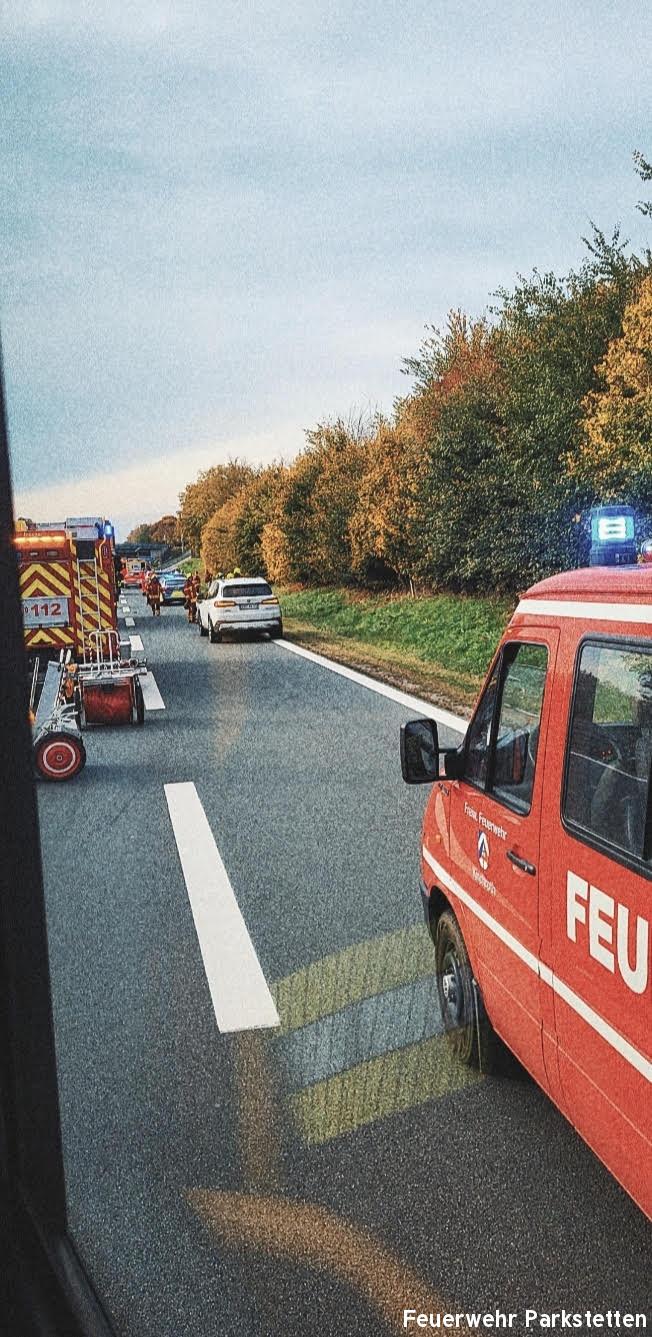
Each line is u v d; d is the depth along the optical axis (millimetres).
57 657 15906
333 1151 4234
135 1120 4539
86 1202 3979
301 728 14383
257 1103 4633
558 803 3496
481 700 4527
